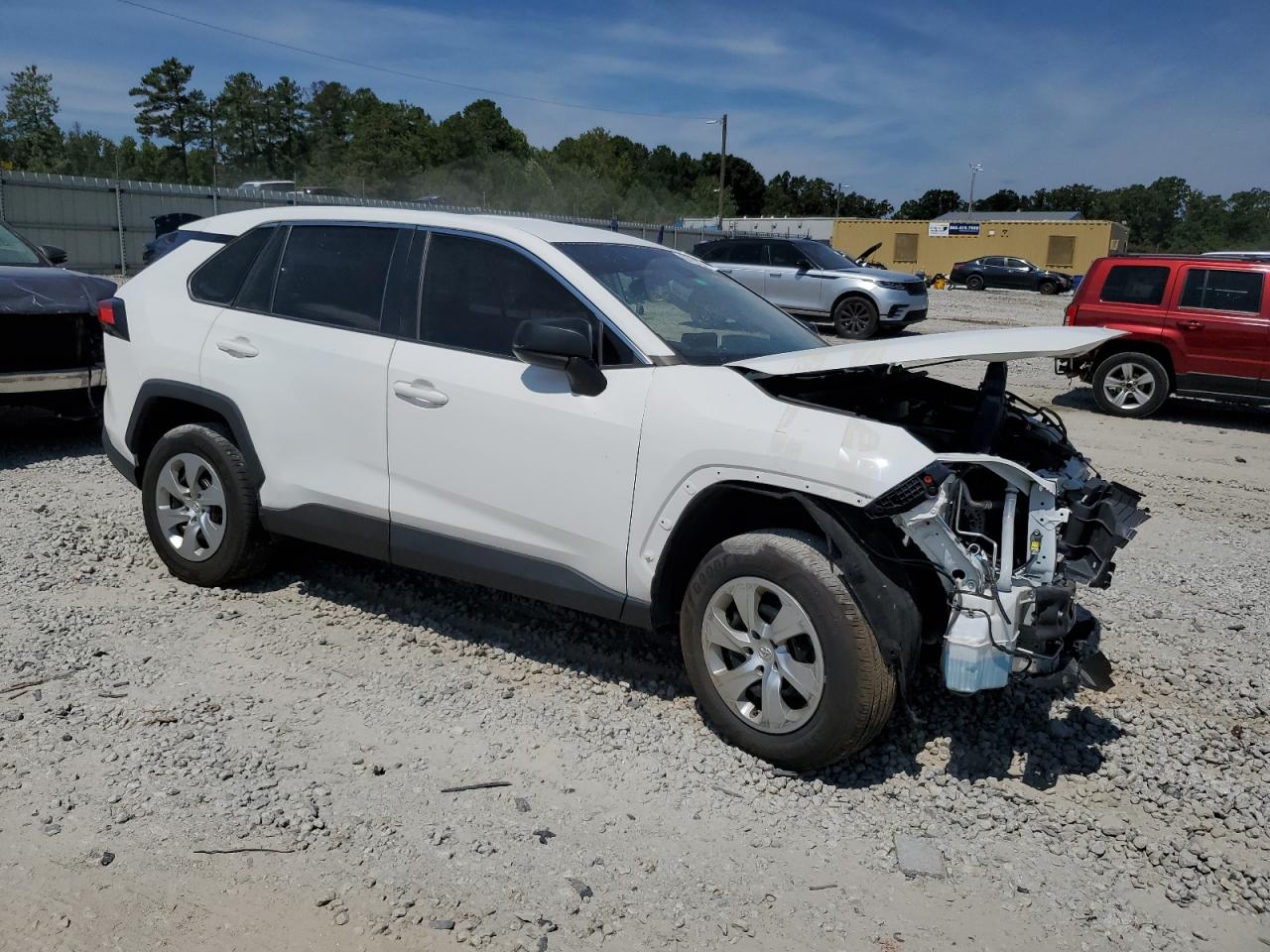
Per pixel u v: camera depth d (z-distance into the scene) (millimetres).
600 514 3734
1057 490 3412
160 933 2621
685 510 3549
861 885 2961
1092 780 3578
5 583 4855
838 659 3246
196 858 2920
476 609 4793
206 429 4762
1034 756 3699
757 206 128500
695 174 123125
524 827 3146
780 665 3416
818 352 3709
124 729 3605
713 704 3633
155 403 4930
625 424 3656
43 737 3521
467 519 4059
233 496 4672
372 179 84125
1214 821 3363
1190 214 128375
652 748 3641
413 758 3520
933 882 2988
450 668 4207
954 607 3188
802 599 3309
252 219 4898
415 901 2783
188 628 4484
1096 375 11727
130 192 28703
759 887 2924
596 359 3820
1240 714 4137
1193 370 11180
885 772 3562
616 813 3246
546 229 4289
